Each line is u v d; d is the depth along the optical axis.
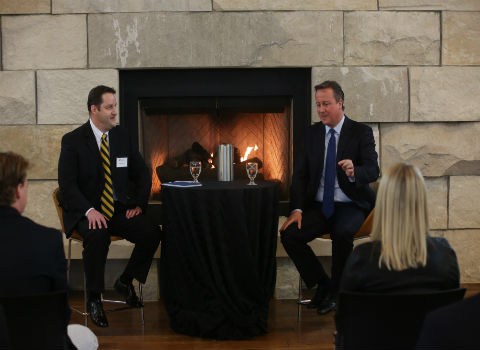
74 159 3.06
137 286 3.62
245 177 3.93
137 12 3.66
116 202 3.18
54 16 3.65
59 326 1.62
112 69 3.68
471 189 3.80
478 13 3.71
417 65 3.73
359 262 1.54
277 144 3.94
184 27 3.66
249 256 2.86
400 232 1.49
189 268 2.92
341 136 3.18
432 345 0.94
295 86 3.81
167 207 2.96
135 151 3.30
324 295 3.10
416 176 1.50
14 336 1.56
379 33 3.70
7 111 3.68
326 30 3.69
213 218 2.84
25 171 1.63
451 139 3.78
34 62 3.67
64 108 3.69
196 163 3.17
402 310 1.46
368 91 3.71
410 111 3.73
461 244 3.82
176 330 3.00
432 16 3.71
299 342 2.84
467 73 3.73
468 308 0.93
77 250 3.64
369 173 3.01
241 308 2.89
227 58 3.69
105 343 2.83
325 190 3.15
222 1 3.66
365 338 1.51
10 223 1.58
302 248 3.08
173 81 3.79
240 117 3.92
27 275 1.56
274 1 3.67
